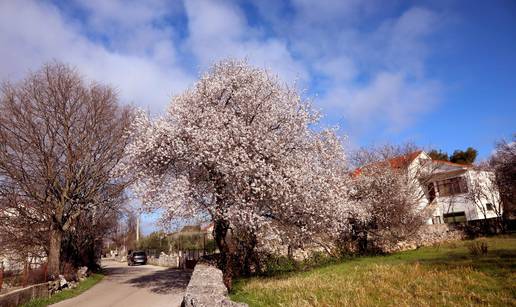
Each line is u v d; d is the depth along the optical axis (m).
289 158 18.62
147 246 55.03
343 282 13.67
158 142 18.33
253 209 17.41
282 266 22.94
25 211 23.94
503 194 36.25
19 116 23.45
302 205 18.67
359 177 28.53
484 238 29.36
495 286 11.04
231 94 19.52
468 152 60.38
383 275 14.37
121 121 27.45
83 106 26.03
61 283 20.44
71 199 25.09
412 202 30.16
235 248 20.42
